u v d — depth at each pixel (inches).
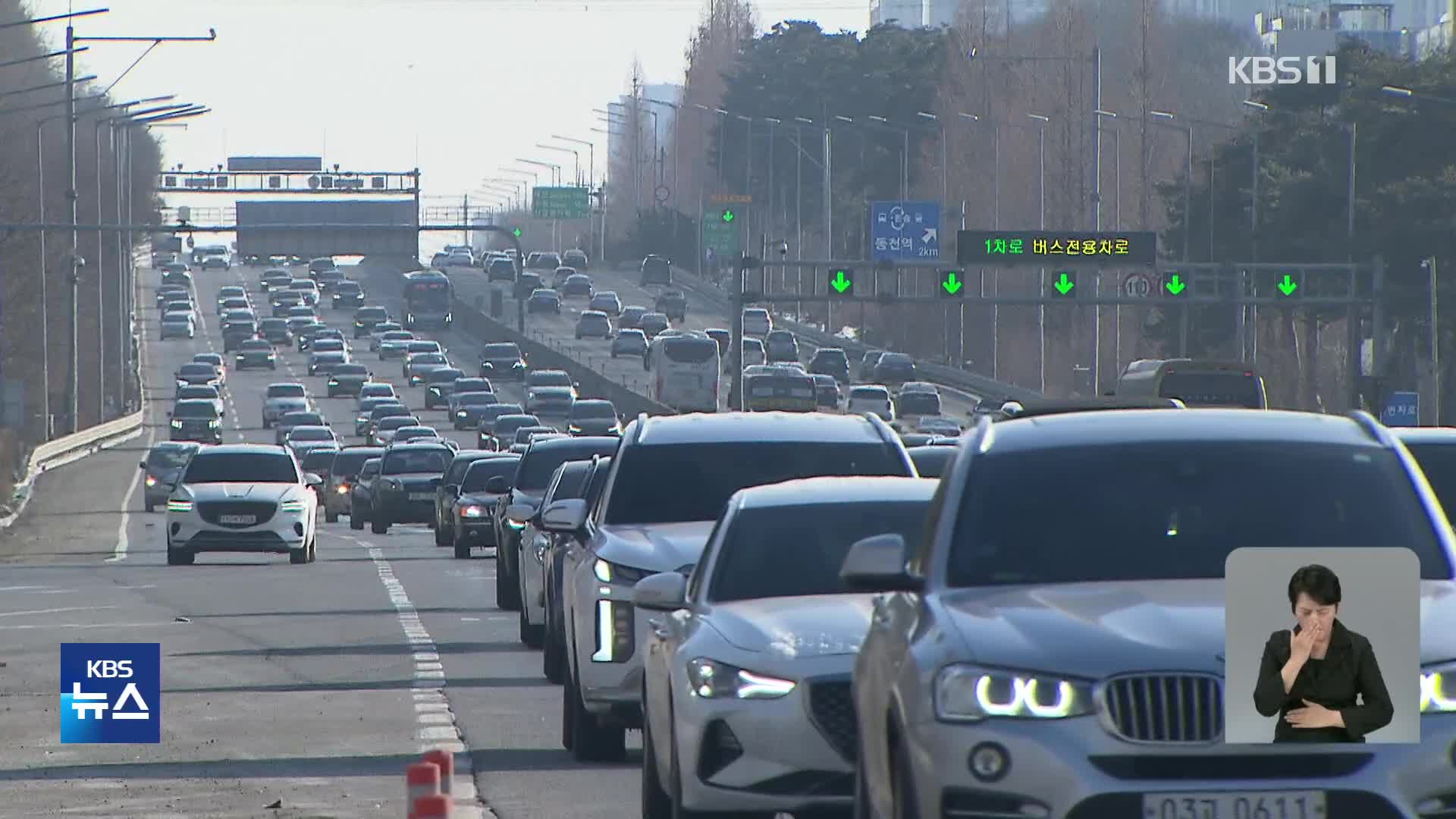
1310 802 1197.7
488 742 2476.6
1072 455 1414.9
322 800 2059.5
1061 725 1208.2
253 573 5743.1
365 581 5374.0
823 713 1657.2
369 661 3408.0
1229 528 1357.0
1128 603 1269.7
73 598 4805.6
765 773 1663.4
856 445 2556.6
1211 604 1258.0
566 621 2422.5
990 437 1454.2
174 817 1962.4
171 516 6131.9
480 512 6417.3
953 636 1266.0
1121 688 1208.8
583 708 2308.1
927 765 1242.6
